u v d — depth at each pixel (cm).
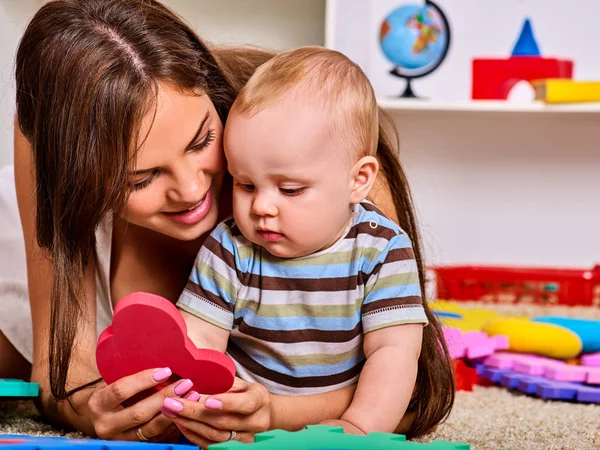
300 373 101
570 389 140
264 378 103
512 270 239
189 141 94
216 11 257
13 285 143
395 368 95
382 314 97
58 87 94
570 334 163
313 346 100
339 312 98
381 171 116
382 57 269
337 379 101
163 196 96
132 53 93
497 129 272
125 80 91
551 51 269
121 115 90
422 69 257
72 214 96
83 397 103
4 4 236
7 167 157
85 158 92
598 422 122
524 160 272
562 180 271
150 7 101
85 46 93
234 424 89
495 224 275
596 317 218
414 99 239
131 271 121
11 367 145
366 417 92
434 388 108
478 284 242
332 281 98
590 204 271
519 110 237
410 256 100
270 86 95
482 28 269
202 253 102
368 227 100
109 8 98
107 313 125
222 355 91
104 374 92
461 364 150
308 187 93
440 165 275
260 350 102
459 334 156
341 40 259
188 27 104
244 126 94
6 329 141
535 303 237
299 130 92
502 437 110
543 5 268
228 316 101
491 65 243
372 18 269
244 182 95
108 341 90
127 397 90
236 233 102
